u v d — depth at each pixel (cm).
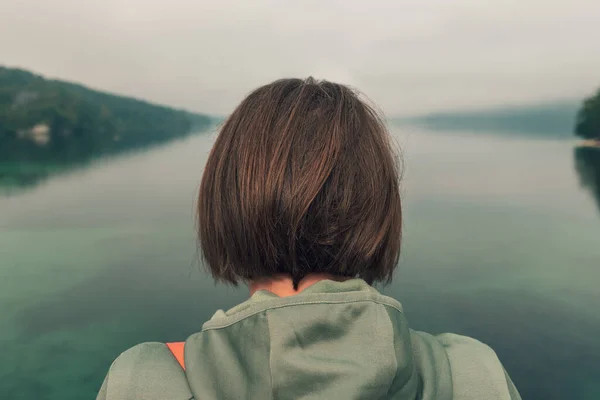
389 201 58
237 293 686
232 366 48
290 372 45
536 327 562
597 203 1160
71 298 661
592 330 549
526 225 984
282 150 55
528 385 461
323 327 47
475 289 665
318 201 55
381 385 44
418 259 793
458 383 55
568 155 1923
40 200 1315
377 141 59
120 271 766
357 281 53
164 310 625
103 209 1205
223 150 59
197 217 64
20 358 529
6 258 834
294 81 64
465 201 1180
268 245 55
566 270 725
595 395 442
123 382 52
